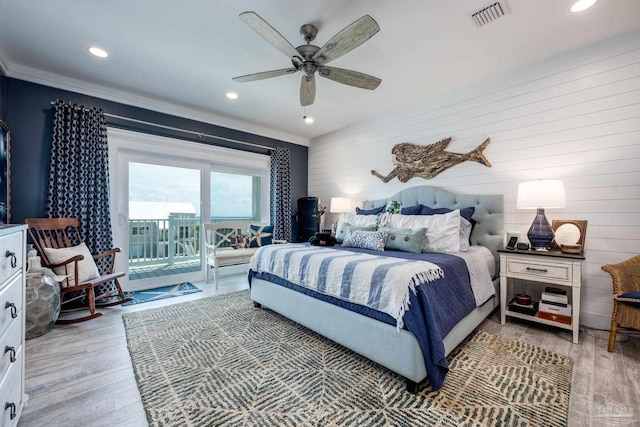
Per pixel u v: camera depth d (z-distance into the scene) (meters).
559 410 1.38
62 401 1.46
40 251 2.55
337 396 1.50
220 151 4.20
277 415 1.36
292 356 1.92
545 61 2.61
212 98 3.47
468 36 2.25
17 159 2.71
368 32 1.67
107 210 3.15
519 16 2.01
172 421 1.32
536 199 2.32
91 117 3.02
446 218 2.68
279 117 4.16
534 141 2.69
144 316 2.65
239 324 2.47
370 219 3.23
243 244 4.20
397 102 3.61
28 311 2.13
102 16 2.01
